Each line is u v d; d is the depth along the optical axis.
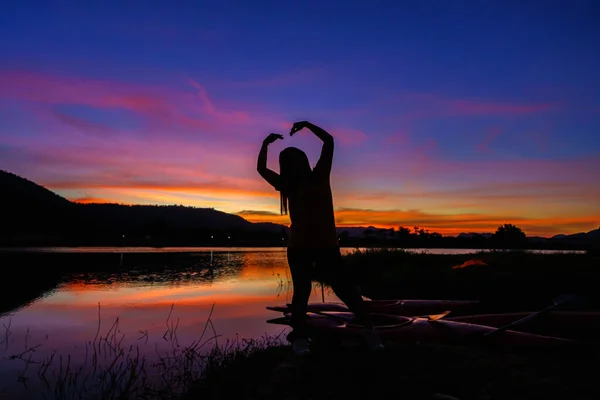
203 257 36.09
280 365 3.58
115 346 5.59
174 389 3.78
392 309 7.59
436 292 11.59
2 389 3.88
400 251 21.62
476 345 4.64
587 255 18.55
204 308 8.97
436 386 2.95
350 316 5.70
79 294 11.30
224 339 5.94
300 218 3.67
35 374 4.36
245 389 3.38
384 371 3.29
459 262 18.30
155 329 6.73
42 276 16.34
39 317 7.82
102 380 4.13
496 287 11.19
